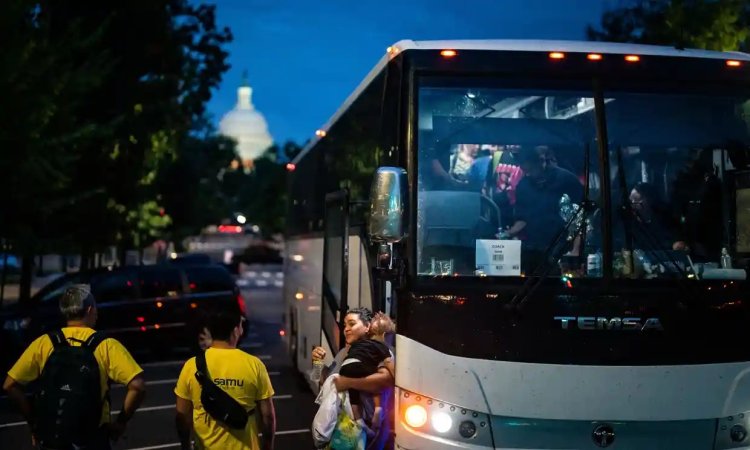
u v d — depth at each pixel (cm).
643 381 619
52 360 559
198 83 3198
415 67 677
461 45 690
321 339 1120
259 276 6838
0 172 1552
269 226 13875
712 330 632
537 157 670
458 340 625
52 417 549
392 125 692
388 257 646
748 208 669
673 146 679
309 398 1379
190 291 1925
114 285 1880
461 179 665
